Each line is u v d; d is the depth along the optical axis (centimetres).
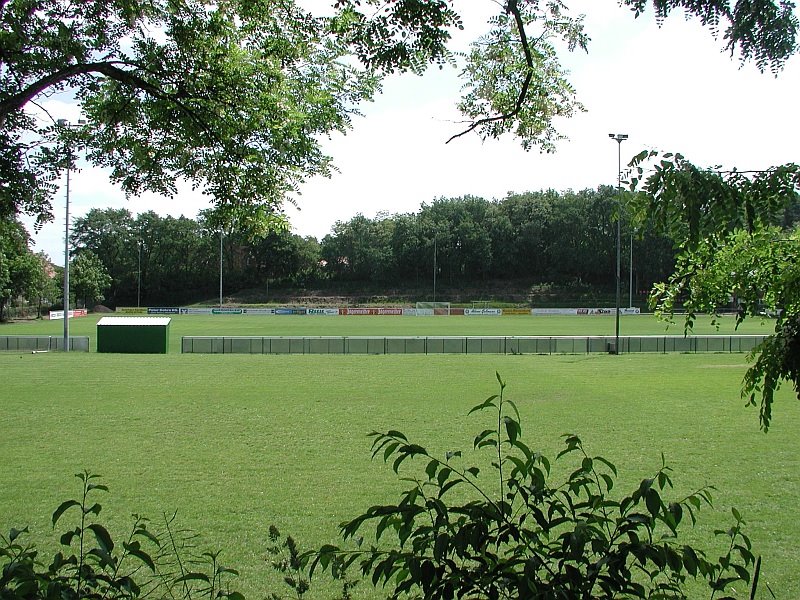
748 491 1384
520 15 545
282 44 795
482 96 640
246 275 13562
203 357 4147
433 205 14288
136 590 345
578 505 357
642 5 427
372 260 13462
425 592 313
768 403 441
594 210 11838
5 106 628
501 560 324
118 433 1970
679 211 405
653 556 309
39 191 804
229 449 1778
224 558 1024
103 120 827
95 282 11462
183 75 780
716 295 497
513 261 13288
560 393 2723
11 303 9712
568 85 628
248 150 818
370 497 1361
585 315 9819
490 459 1641
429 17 539
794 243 457
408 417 2214
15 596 312
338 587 915
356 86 876
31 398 2586
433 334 6144
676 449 1758
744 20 408
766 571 973
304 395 2672
